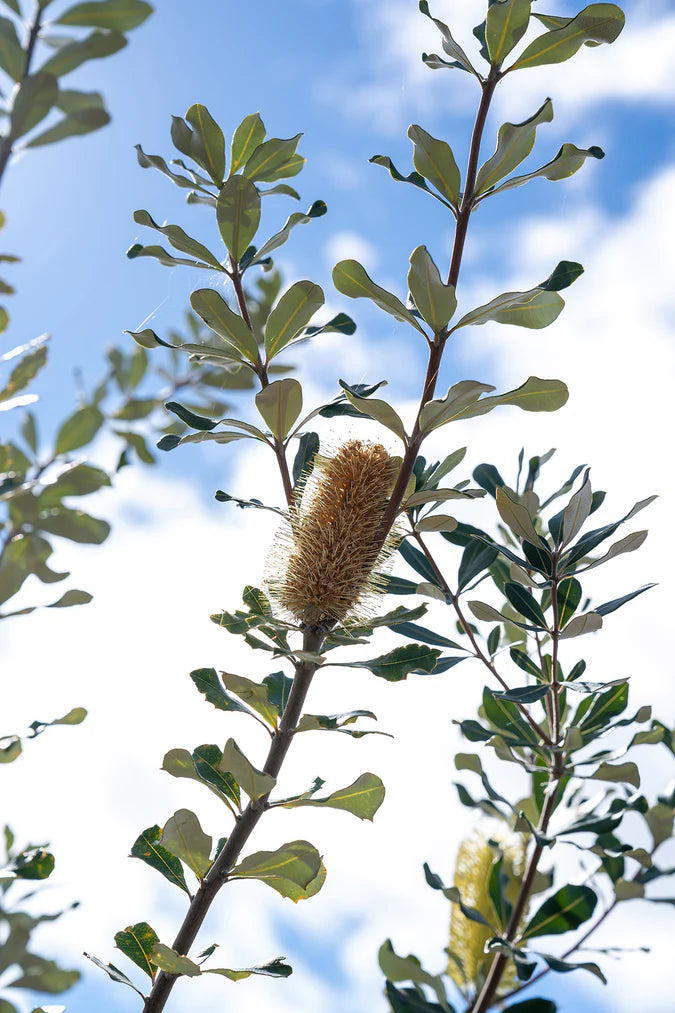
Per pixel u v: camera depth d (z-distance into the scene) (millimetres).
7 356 1012
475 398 1123
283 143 1212
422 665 1130
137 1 971
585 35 1150
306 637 1147
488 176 1169
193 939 1103
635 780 1255
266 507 1173
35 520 984
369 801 1114
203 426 1188
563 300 1178
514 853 1354
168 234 1188
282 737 1113
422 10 1159
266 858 1097
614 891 1303
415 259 1121
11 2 964
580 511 1213
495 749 1267
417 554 1316
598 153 1161
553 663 1240
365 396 1180
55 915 975
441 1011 1269
